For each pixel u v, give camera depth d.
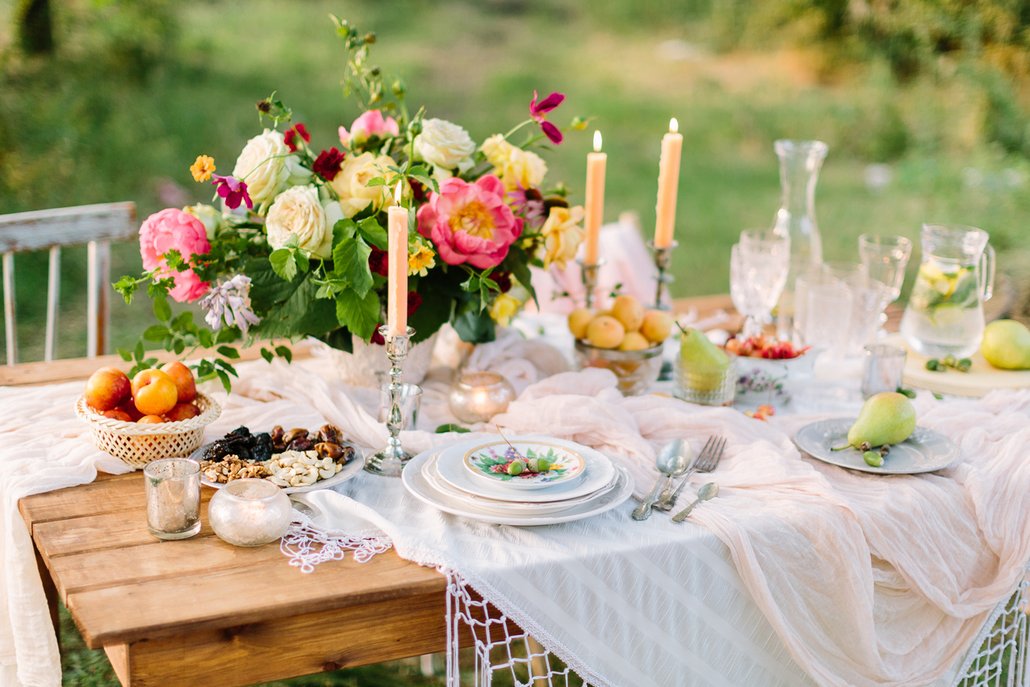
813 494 1.58
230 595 1.33
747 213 6.57
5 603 1.65
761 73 8.37
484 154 1.89
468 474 1.55
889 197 6.62
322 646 1.39
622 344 1.95
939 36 7.25
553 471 1.55
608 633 1.45
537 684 2.28
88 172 5.88
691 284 5.59
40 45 6.51
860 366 2.12
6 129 5.99
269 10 8.33
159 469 1.45
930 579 1.58
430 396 1.96
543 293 2.66
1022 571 1.60
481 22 9.08
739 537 1.48
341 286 1.66
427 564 1.41
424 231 1.75
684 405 1.83
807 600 1.54
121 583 1.34
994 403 1.91
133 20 6.89
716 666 1.53
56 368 2.06
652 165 7.14
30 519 1.49
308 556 1.41
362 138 1.84
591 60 8.62
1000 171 6.78
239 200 1.63
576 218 1.88
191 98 6.74
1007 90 6.96
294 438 1.64
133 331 4.67
